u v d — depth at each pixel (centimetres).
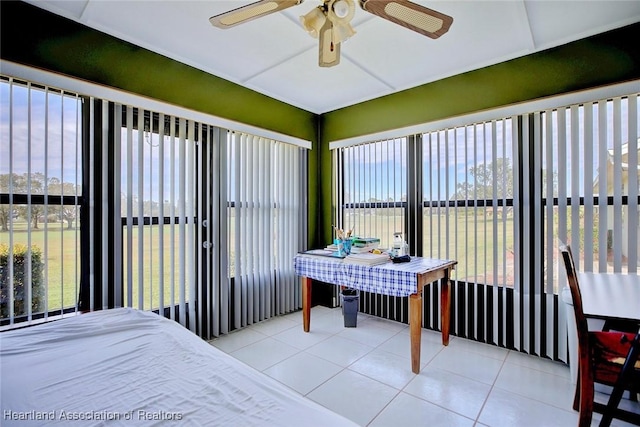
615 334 157
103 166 216
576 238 230
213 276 285
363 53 251
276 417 91
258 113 328
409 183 319
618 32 216
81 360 127
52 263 196
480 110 271
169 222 253
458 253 288
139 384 109
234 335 296
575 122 230
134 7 193
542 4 191
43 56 193
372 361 245
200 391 105
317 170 401
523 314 254
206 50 245
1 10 181
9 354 132
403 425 172
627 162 212
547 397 197
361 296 363
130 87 232
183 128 261
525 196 251
